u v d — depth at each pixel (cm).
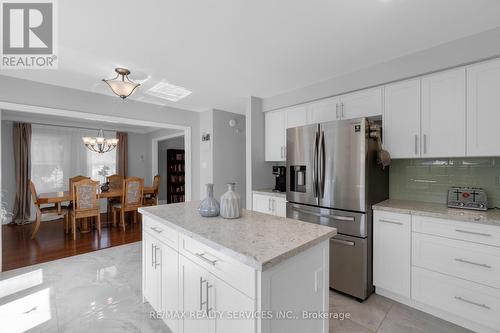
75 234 407
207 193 181
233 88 319
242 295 108
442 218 188
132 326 185
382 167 250
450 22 172
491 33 179
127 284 250
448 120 204
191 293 145
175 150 769
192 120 461
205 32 185
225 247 113
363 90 258
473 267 175
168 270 169
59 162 561
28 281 255
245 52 219
